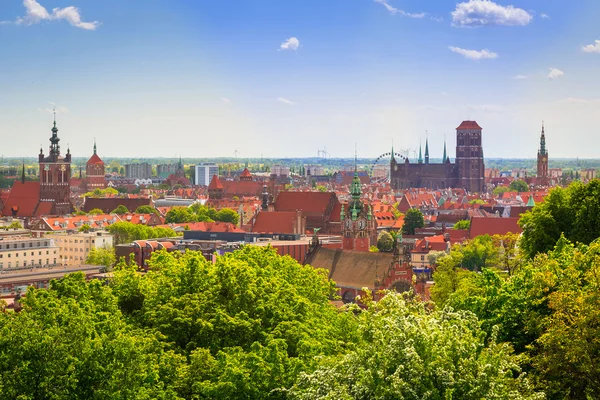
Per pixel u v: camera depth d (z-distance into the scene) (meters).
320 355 86.38
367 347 77.00
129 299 125.44
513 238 184.75
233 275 123.56
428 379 71.56
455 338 74.44
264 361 93.56
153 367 94.88
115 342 91.75
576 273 96.75
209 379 98.31
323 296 154.62
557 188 160.00
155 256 148.75
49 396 86.19
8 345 87.56
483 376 71.69
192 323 111.81
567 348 85.12
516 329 100.31
